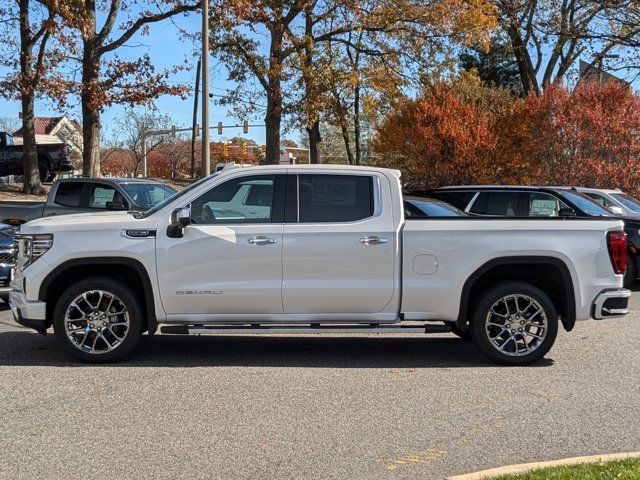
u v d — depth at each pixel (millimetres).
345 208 6891
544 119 21094
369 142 31594
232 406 5648
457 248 6824
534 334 6980
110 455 4602
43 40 26469
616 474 3932
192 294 6766
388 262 6789
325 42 28812
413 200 9859
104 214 7375
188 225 6781
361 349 7848
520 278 7262
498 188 12477
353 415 5449
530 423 5289
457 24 26422
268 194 6910
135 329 6859
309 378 6523
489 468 4398
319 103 26547
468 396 5973
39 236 6816
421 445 4820
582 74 27422
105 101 23734
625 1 24141
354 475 4312
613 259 6977
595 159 20203
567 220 6980
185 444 4805
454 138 21703
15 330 8656
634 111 20156
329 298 6789
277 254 6746
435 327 6969
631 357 7434
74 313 6895
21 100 26750
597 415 5480
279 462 4504
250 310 6820
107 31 24438
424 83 27359
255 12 24375
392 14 26328
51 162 31359
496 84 39188
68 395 5914
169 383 6305
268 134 28188
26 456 4578
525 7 30125
